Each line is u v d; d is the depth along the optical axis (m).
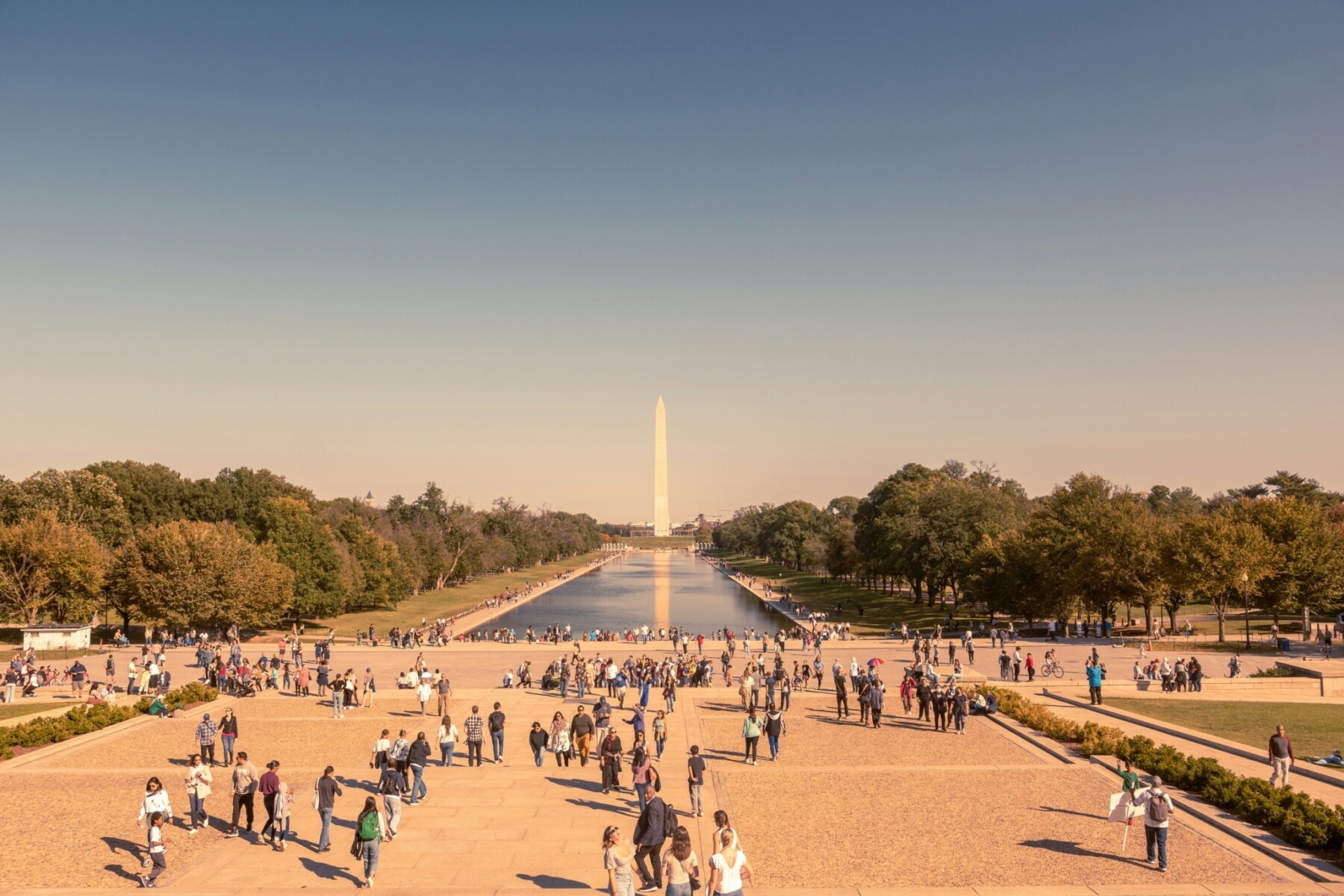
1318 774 31.11
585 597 164.38
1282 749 28.45
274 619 93.56
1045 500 104.88
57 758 36.75
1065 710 46.47
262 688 55.47
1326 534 79.94
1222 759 34.38
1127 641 80.62
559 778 32.84
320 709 48.03
